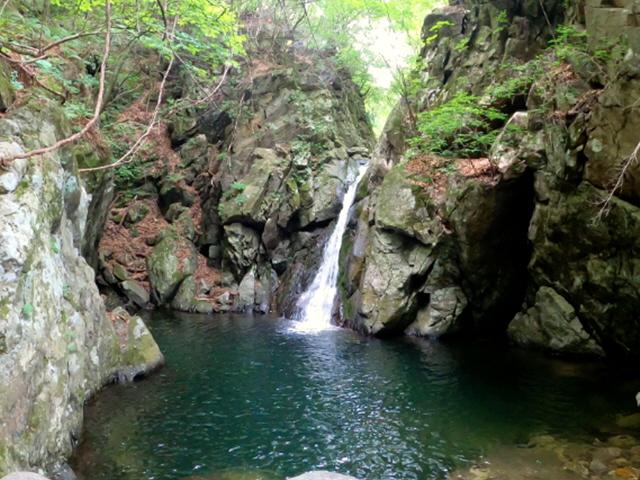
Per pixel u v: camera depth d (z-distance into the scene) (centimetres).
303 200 1673
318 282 1547
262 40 2038
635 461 593
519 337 1172
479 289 1244
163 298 1623
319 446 657
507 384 898
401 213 1255
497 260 1211
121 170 1772
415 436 685
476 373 960
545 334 1110
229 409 778
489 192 1111
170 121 1927
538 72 1109
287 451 642
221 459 618
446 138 1317
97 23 1253
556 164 976
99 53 1595
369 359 1057
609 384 889
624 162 849
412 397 834
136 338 965
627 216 882
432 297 1244
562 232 1000
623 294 950
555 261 1051
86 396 792
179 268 1656
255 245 1681
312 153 1773
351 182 1747
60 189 683
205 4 1010
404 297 1245
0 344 466
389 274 1261
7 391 470
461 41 1409
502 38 1335
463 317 1254
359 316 1308
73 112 1099
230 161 1789
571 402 804
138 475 572
